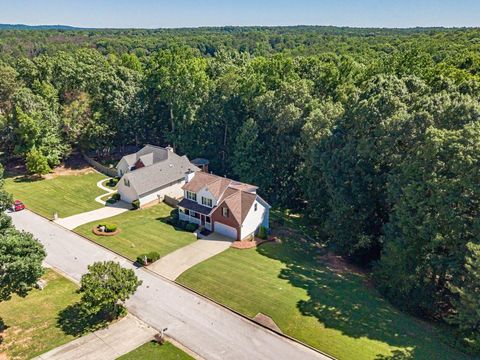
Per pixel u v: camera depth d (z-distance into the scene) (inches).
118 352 890.7
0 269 892.6
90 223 1614.2
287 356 887.7
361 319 1024.9
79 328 973.2
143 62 3710.6
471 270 886.4
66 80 2481.5
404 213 1126.4
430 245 1056.2
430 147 1099.3
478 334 912.9
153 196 1872.5
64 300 1091.3
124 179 1824.6
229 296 1114.7
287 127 1932.8
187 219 1665.8
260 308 1057.5
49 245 1417.3
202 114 2316.7
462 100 1268.5
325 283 1217.4
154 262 1311.5
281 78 2260.1
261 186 1994.3
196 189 1652.3
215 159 2326.5
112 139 2450.8
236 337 949.8
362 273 1350.9
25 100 2130.9
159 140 2709.2
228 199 1523.1
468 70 2320.4
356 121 1473.9
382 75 1648.6
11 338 930.1
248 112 2212.1
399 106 1366.9
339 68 2287.2
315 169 1636.3
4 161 2308.1
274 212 1891.0
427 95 1409.9
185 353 892.6
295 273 1269.7
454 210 1031.6
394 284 1147.3
